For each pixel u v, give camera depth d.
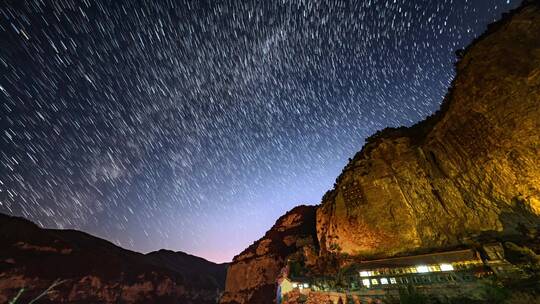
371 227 42.28
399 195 41.22
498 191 31.42
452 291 27.64
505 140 31.06
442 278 28.94
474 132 34.22
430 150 39.72
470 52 36.28
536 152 28.66
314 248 57.94
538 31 29.91
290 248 86.12
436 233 35.69
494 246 27.41
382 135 52.00
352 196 47.06
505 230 29.92
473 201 33.50
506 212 30.44
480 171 33.25
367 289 35.00
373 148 49.12
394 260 34.53
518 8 34.19
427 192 38.50
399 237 38.84
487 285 25.17
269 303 76.75
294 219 100.31
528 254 25.59
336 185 55.00
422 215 37.97
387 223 40.84
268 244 95.38
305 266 54.38
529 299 21.88
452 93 38.44
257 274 88.50
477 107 33.97
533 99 29.03
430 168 39.19
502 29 33.41
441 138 38.44
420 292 29.69
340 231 46.34
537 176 28.48
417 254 35.47
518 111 30.08
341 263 42.78
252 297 83.00
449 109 37.75
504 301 23.05
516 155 30.11
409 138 45.25
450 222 34.91
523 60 30.28
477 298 25.53
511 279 24.66
